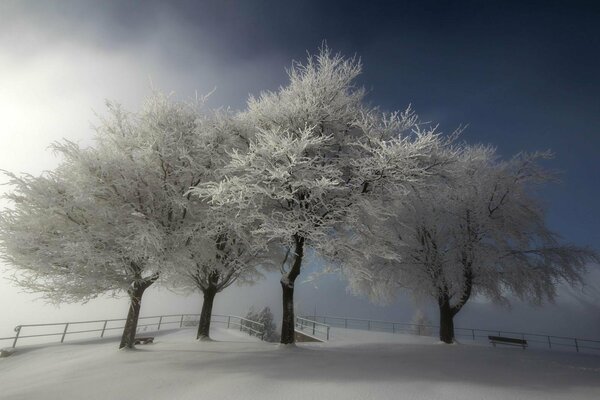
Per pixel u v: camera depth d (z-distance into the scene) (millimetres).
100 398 6008
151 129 11414
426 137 10094
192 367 8141
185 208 11484
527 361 10391
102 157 10867
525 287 17516
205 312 14641
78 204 9883
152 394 6074
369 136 11500
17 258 9938
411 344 15109
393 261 17234
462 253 16812
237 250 14000
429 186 12344
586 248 17312
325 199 11461
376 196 11523
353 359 9297
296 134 12039
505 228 16812
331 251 11203
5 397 6523
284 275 12273
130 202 10883
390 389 6105
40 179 10227
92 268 10102
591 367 9953
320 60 12797
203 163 12109
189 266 11609
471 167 17328
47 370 9562
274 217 11539
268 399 5570
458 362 9422
